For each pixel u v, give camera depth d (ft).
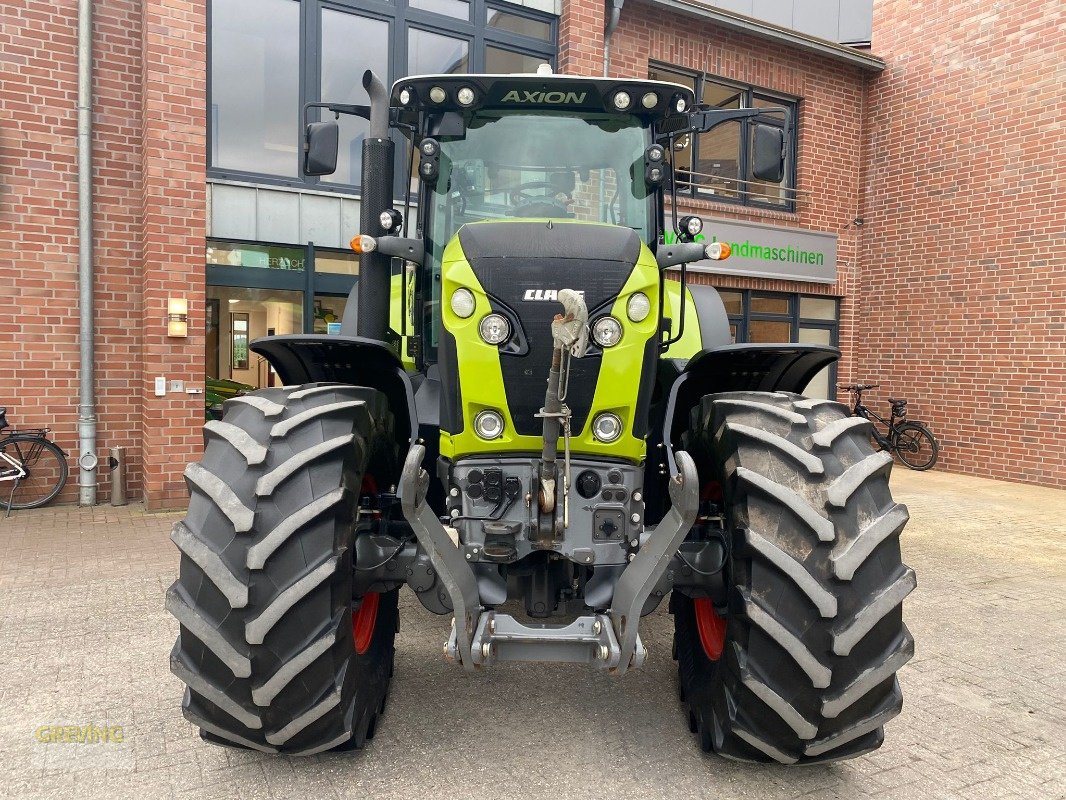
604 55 28.09
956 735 9.79
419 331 10.69
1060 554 19.27
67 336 21.95
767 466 7.77
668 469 9.31
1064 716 10.39
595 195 10.71
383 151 10.89
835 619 7.22
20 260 21.30
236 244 23.53
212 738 8.00
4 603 14.05
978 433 31.78
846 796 8.28
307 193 24.16
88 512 21.38
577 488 8.71
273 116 24.06
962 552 19.45
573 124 10.70
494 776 8.49
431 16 25.75
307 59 24.13
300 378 10.84
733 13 31.22
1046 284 29.45
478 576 8.68
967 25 31.83
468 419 8.70
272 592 7.13
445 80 10.15
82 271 21.63
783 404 8.48
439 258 10.52
